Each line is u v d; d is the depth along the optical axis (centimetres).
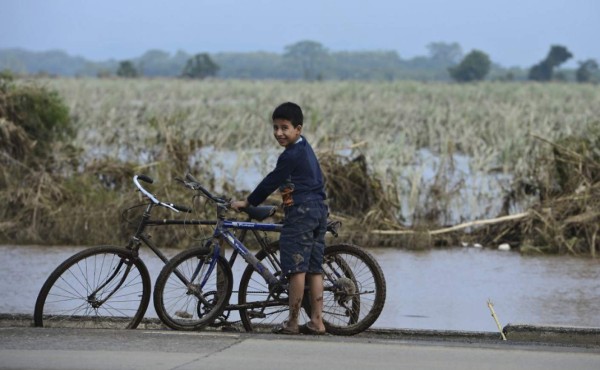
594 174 4156
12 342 1980
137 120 8825
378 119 9219
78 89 12838
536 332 2338
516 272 3406
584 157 4162
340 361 1852
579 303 2911
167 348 1941
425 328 2597
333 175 4159
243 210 2222
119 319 2317
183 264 2242
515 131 7094
